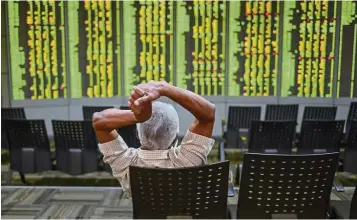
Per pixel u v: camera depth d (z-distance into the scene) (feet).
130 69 19.25
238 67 19.25
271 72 19.24
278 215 5.55
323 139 11.84
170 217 5.18
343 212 6.71
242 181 5.40
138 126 4.98
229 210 6.59
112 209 10.36
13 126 11.60
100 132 4.77
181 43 19.06
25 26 17.99
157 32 18.95
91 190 11.80
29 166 12.04
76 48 18.79
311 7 18.51
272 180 5.31
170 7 18.72
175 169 4.75
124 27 18.88
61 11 18.30
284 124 11.67
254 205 5.54
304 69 19.12
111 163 5.02
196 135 4.79
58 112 19.07
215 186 5.01
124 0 18.63
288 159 5.11
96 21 18.69
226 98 19.51
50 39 18.39
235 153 15.72
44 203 10.75
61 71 18.81
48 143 11.93
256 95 19.48
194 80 19.38
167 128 4.87
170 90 4.16
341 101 19.30
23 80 18.37
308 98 19.38
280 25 18.76
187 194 5.00
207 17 18.80
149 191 4.99
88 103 19.30
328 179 5.31
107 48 18.97
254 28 18.84
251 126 11.83
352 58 18.95
